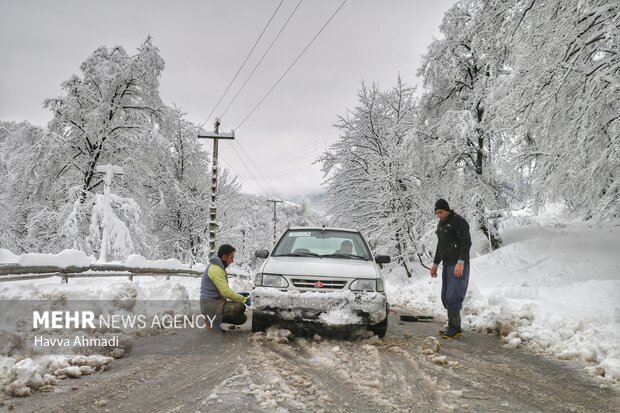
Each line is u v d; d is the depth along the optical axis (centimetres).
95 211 1734
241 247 3359
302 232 667
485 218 1864
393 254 2366
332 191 2523
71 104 2053
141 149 2166
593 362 433
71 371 334
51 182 2078
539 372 397
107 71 2134
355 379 348
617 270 1146
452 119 1873
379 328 515
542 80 966
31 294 556
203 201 2992
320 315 475
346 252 611
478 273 1432
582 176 1054
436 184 2056
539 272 1271
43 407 270
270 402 280
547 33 973
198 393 301
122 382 325
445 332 557
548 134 1074
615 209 1042
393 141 2322
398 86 2428
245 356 409
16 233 2230
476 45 1444
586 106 927
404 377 362
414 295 1102
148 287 691
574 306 697
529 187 1352
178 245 2919
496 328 592
